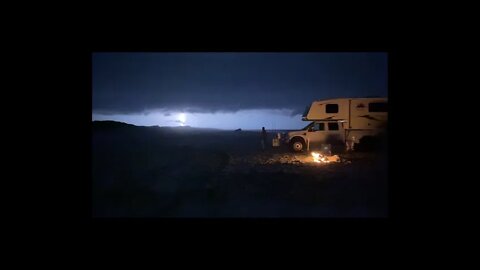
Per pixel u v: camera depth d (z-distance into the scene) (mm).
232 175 10508
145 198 8141
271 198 8070
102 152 14297
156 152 14695
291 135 15492
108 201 7918
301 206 7402
